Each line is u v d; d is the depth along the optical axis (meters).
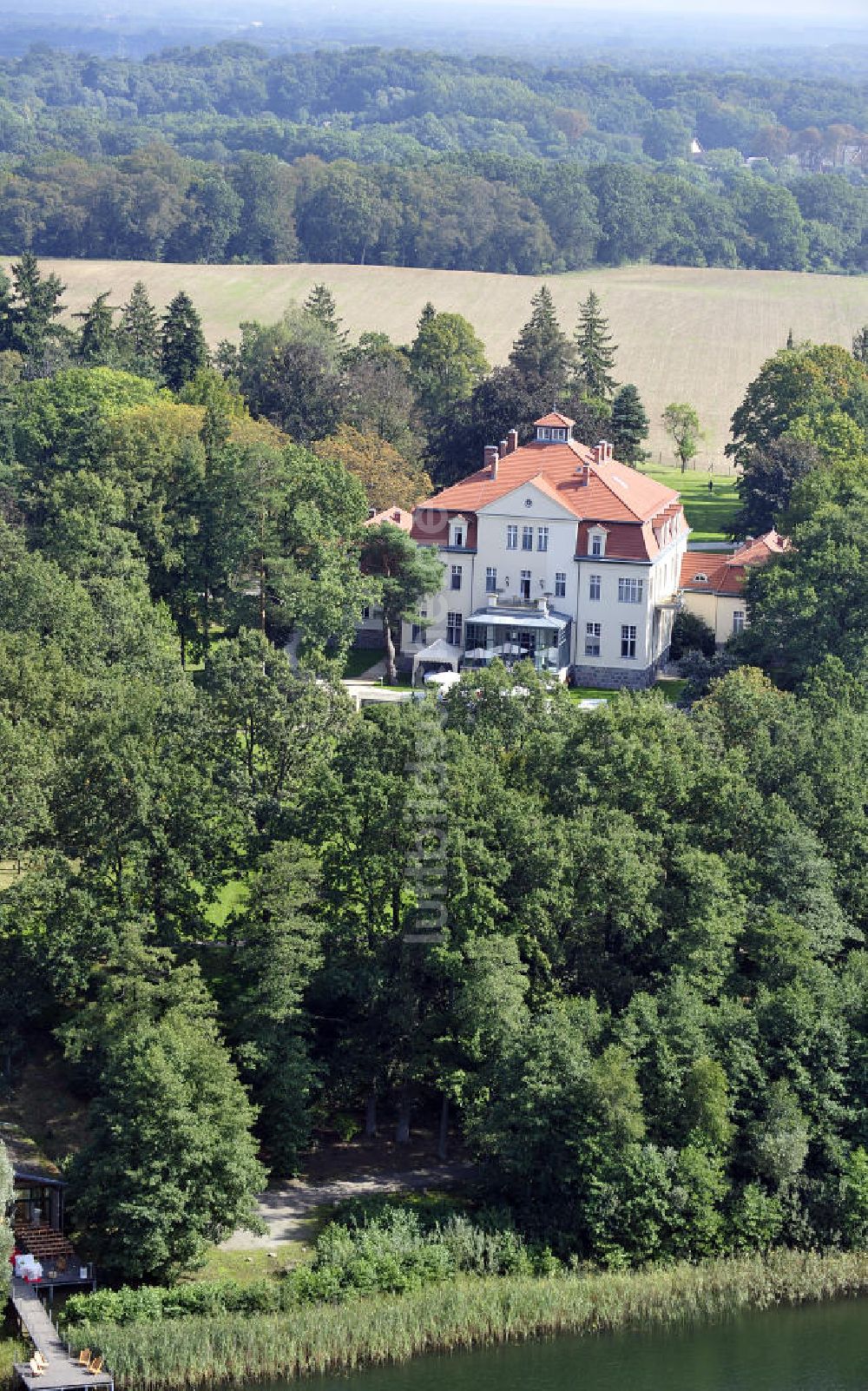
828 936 143.25
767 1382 115.94
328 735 151.75
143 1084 123.19
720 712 169.62
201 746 149.38
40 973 141.38
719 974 139.62
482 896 136.38
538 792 148.25
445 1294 120.88
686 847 144.12
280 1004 134.62
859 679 198.50
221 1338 116.00
